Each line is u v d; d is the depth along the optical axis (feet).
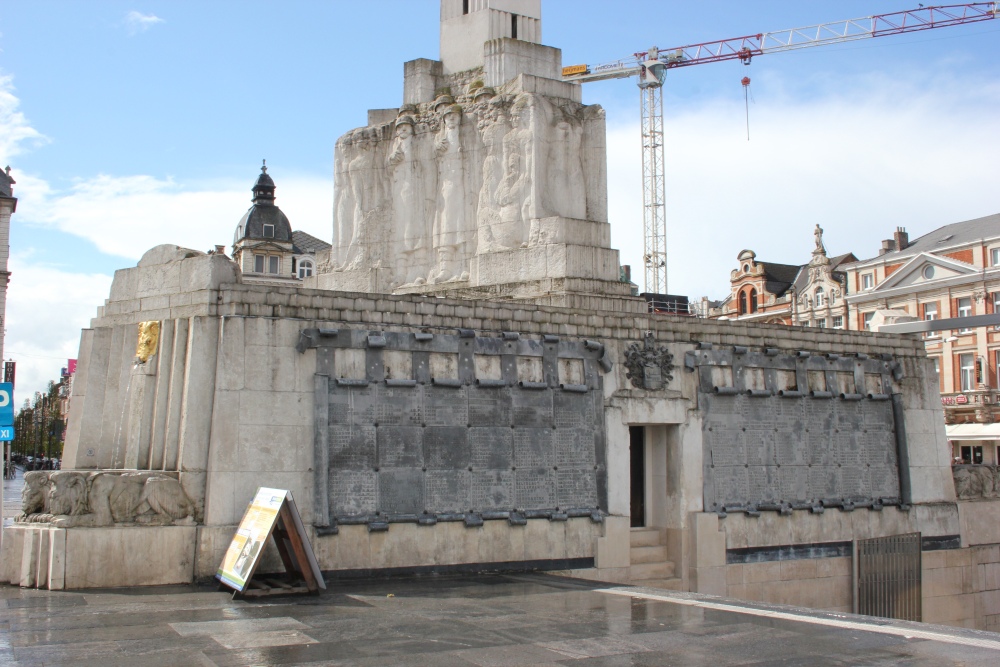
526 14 92.79
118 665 36.96
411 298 64.75
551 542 67.00
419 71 91.76
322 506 59.00
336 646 40.96
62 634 42.27
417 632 44.32
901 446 86.53
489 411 65.87
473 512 64.34
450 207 85.35
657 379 73.72
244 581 51.31
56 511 55.11
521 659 39.50
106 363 63.62
